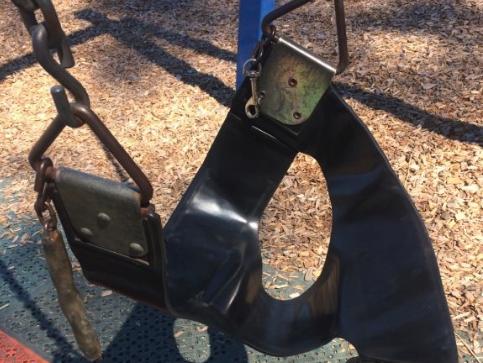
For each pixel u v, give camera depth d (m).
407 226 1.27
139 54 3.81
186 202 1.63
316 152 1.49
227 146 1.58
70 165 2.86
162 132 3.04
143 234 1.02
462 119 2.82
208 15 4.26
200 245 1.57
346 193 1.42
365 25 3.82
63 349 1.92
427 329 1.15
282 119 1.46
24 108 3.38
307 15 4.03
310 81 1.36
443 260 2.12
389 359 1.17
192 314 1.28
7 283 2.20
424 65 3.29
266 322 1.42
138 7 4.48
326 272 1.44
